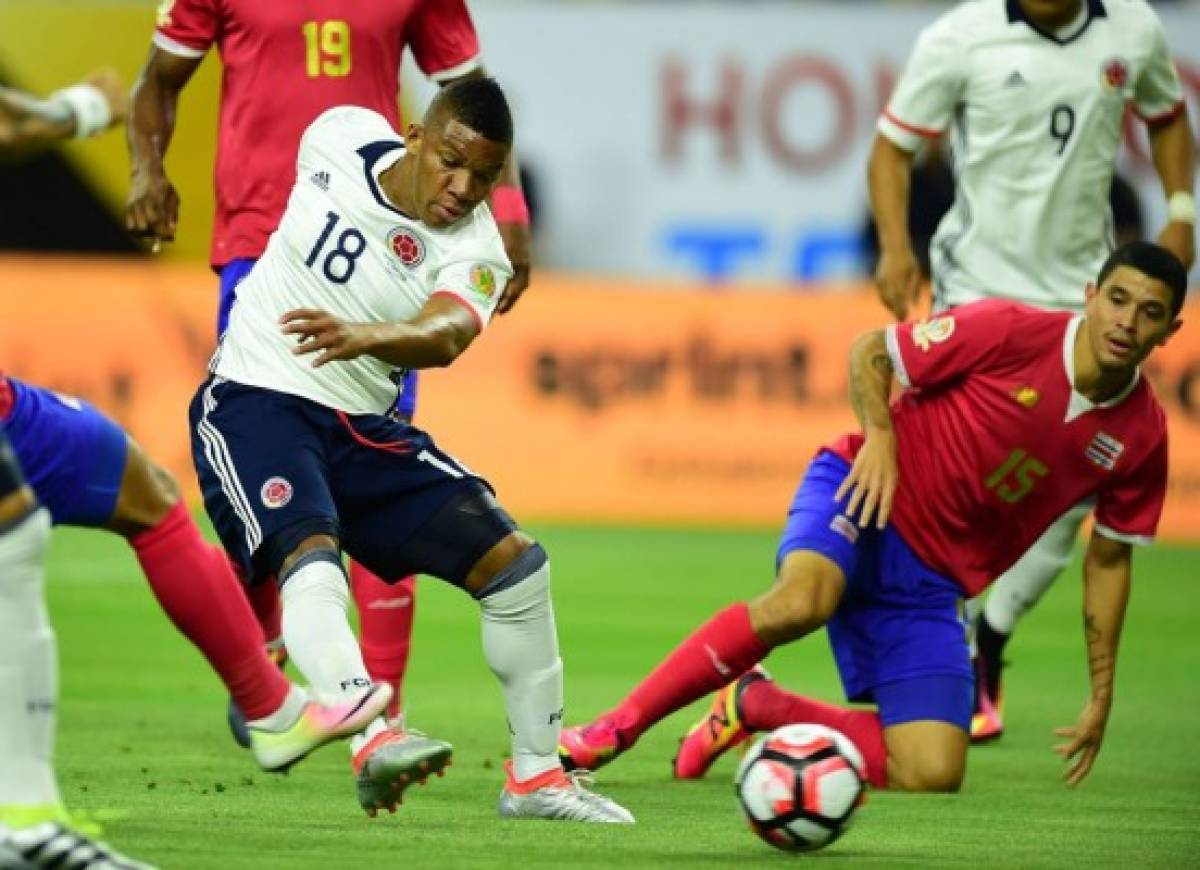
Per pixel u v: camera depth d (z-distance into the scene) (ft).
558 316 183.52
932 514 74.49
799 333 183.11
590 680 103.30
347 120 64.08
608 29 195.62
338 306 62.08
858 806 58.34
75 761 74.90
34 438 51.31
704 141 196.54
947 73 92.63
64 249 192.44
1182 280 69.97
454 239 61.72
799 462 182.70
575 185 197.16
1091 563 73.36
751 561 158.61
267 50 77.77
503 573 61.82
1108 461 72.33
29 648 48.11
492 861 55.16
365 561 63.26
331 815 63.36
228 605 53.72
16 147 50.75
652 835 61.26
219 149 79.56
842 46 195.83
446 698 97.60
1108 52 92.27
